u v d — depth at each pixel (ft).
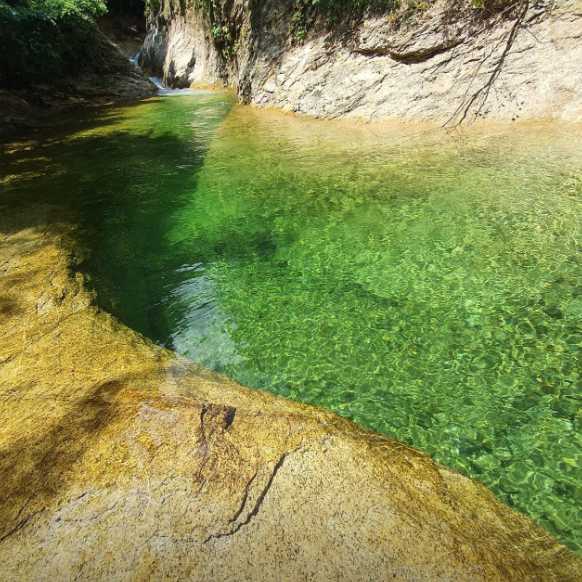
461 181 23.25
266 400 10.84
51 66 49.88
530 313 13.96
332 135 34.27
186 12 73.82
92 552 6.87
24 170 29.01
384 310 14.85
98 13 58.75
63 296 14.33
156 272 17.78
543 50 29.50
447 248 17.78
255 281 16.96
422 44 33.12
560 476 9.28
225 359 13.14
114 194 24.48
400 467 8.93
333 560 6.79
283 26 42.14
